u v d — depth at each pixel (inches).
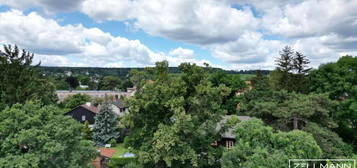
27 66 760.3
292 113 852.6
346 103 1066.1
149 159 512.1
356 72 1103.6
